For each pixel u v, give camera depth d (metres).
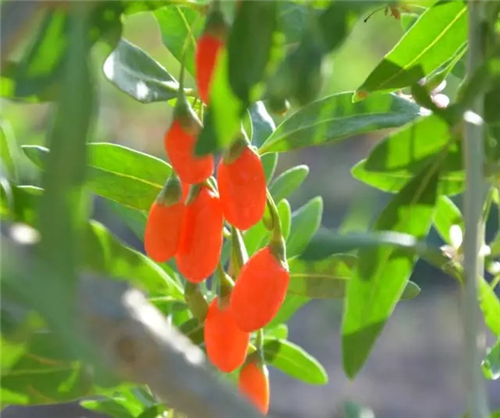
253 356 0.40
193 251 0.37
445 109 0.36
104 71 0.37
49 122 0.30
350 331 0.38
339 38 0.32
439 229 0.46
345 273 0.41
